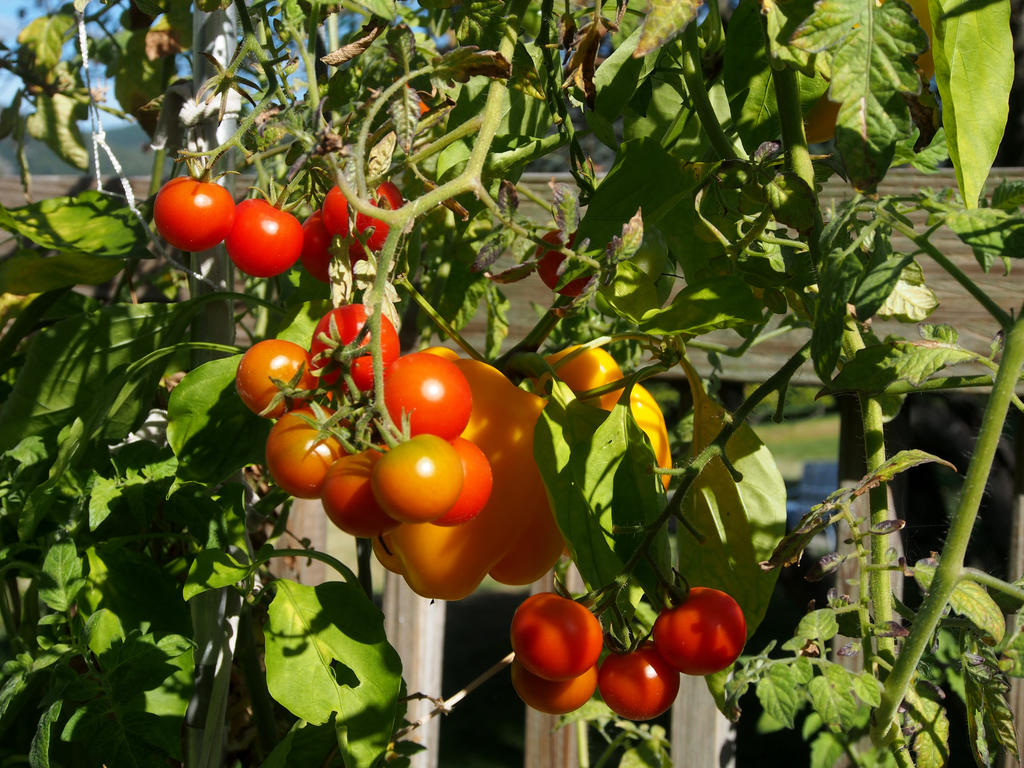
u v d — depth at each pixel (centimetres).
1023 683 154
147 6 104
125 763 92
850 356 90
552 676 77
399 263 84
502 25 81
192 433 97
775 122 98
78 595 100
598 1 82
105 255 107
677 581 80
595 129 103
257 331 165
